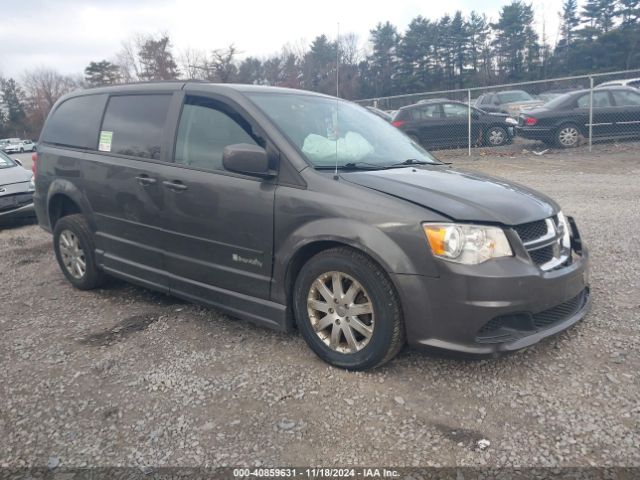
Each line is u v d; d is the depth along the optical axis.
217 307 3.94
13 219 8.32
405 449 2.62
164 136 4.22
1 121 82.69
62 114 5.37
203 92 4.09
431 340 3.07
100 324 4.28
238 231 3.69
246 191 3.63
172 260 4.16
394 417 2.87
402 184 3.34
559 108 14.41
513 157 14.34
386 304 3.12
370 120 4.64
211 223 3.83
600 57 52.28
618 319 3.95
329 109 4.32
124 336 4.03
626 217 7.25
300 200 3.39
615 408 2.88
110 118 4.75
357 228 3.15
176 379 3.34
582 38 53.88
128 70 47.69
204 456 2.62
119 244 4.59
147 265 4.41
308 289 3.44
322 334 3.47
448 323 3.01
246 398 3.10
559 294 3.19
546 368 3.31
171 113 4.23
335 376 3.30
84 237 4.89
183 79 4.34
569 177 11.05
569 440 2.63
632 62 51.44
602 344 3.58
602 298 4.38
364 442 2.68
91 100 5.05
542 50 56.00
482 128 15.55
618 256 5.49
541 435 2.68
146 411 3.02
